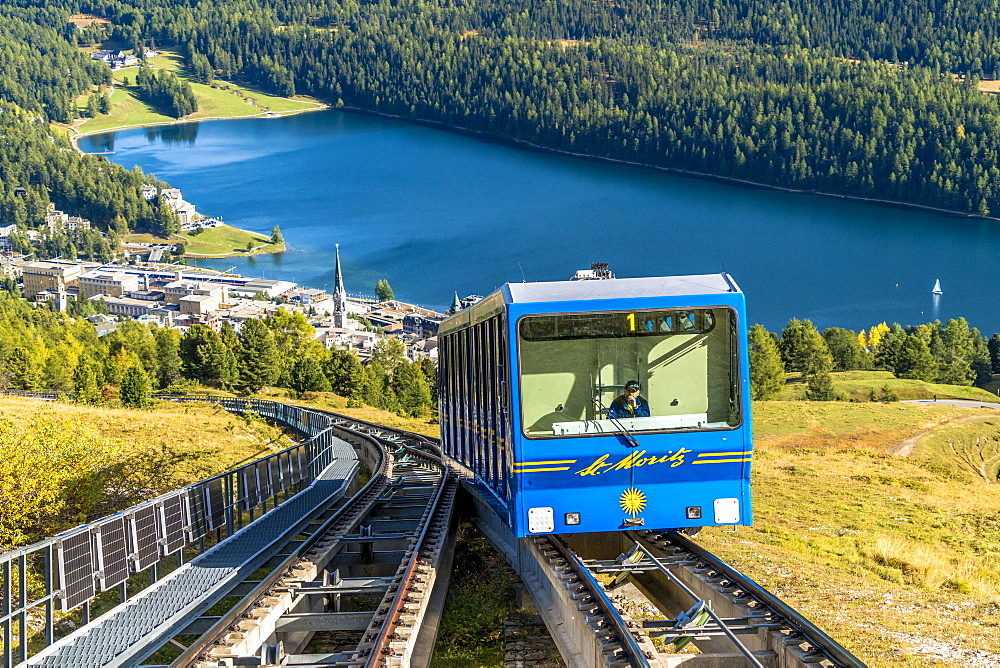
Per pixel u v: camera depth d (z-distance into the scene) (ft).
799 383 388.16
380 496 81.92
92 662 35.60
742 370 43.14
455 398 64.75
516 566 50.03
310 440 97.25
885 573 56.34
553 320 42.70
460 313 60.80
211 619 42.22
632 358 43.04
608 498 43.04
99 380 252.42
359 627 41.81
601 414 42.88
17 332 426.51
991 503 94.53
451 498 65.98
